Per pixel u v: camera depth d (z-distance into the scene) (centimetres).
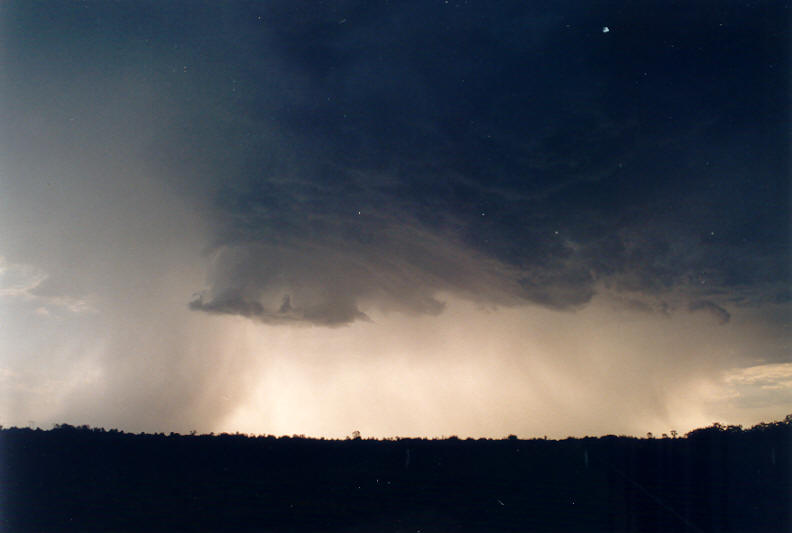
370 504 1677
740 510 1590
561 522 1509
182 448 2352
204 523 1487
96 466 2058
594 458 2200
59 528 1420
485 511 1608
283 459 2242
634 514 1575
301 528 1459
